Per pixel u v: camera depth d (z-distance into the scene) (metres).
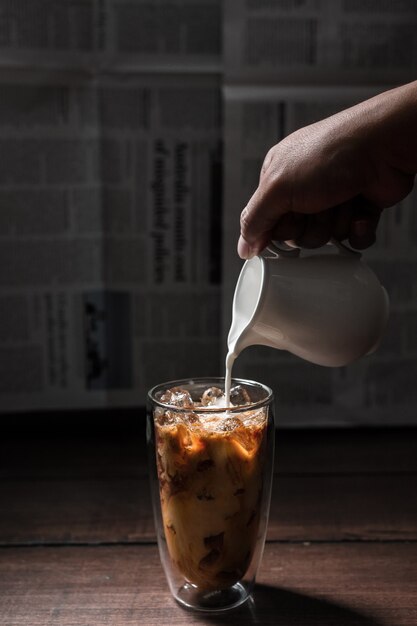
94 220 0.82
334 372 0.85
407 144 0.52
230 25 0.78
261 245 0.57
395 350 0.85
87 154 0.81
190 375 0.86
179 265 0.84
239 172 0.81
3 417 0.85
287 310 0.53
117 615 0.54
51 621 0.53
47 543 0.62
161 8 0.78
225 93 0.79
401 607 0.54
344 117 0.53
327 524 0.65
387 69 0.79
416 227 0.82
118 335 0.85
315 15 0.78
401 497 0.69
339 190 0.53
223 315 0.83
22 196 0.81
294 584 0.57
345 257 0.55
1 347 0.84
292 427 0.85
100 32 0.78
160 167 0.82
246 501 0.54
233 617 0.54
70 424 0.85
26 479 0.73
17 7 0.77
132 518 0.66
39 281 0.83
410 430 0.86
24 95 0.79
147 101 0.80
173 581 0.56
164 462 0.54
